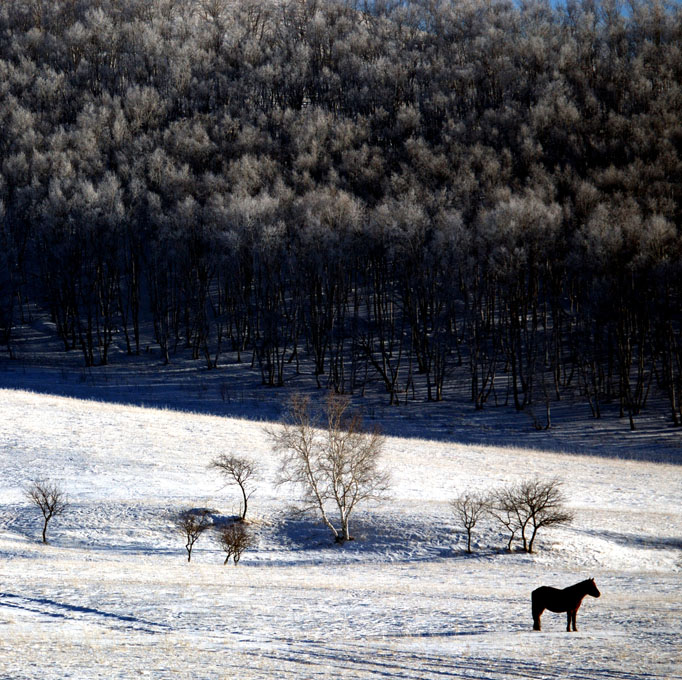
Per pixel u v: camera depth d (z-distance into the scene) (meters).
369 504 39.62
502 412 71.12
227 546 33.25
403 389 78.25
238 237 79.19
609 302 70.75
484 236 75.19
